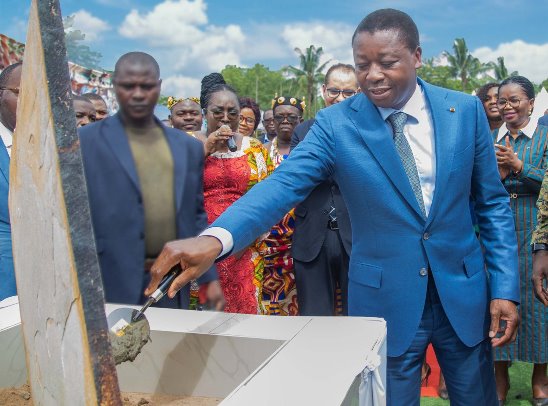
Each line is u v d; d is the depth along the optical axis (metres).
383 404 1.45
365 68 1.86
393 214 1.96
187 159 2.10
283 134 4.13
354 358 1.37
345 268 3.17
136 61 1.96
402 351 1.99
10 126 2.64
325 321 1.65
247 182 3.15
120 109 2.02
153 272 1.47
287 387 1.21
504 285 2.02
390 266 1.99
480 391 2.08
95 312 0.87
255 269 3.34
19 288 1.20
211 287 2.24
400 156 1.95
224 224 1.64
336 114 2.04
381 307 2.01
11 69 2.61
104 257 1.99
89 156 1.97
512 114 3.52
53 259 0.94
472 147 1.98
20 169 1.07
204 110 3.45
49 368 1.06
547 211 2.40
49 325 1.01
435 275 1.96
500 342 2.04
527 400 3.44
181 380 1.60
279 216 1.85
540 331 3.25
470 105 2.01
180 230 2.05
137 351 1.37
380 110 1.97
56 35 0.87
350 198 2.03
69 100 0.87
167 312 1.74
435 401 3.34
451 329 2.05
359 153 1.97
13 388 1.57
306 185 1.96
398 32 1.82
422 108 1.98
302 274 3.19
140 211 1.99
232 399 1.16
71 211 0.86
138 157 2.00
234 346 1.55
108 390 0.88
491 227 2.08
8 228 2.51
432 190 1.96
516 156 3.26
